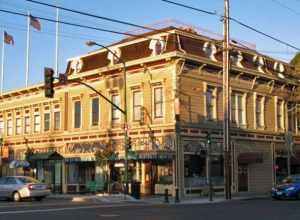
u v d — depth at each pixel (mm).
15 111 54000
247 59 44938
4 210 23531
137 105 40781
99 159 41531
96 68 44188
